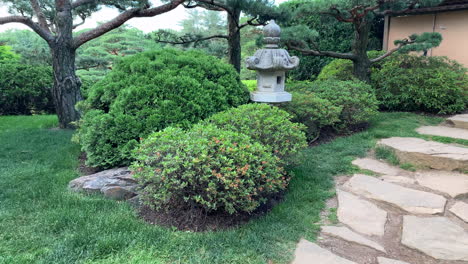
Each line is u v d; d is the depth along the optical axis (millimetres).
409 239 2449
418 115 5988
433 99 5816
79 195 3180
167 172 2436
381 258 2219
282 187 2945
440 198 3053
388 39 9047
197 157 2494
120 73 4230
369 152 4371
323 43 9398
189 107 3846
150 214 2838
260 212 2869
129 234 2449
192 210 2717
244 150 2736
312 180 3564
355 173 3752
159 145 2760
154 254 2229
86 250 2250
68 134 5664
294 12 6305
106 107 4332
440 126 5230
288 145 3334
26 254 2215
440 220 2705
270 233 2488
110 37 14531
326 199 3164
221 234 2471
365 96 5242
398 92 6340
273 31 4387
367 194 3209
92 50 13586
